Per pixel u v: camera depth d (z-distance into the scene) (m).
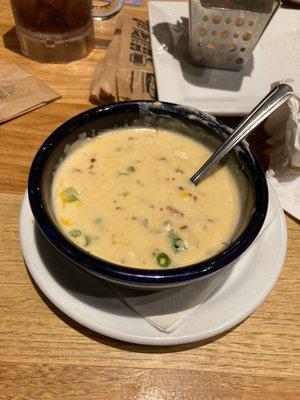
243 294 0.19
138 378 0.18
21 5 0.29
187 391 0.18
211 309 0.19
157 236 0.20
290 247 0.23
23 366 0.18
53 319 0.20
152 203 0.21
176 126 0.23
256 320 0.20
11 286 0.20
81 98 0.29
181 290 0.19
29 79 0.30
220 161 0.22
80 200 0.21
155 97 0.29
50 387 0.18
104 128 0.23
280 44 0.33
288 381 0.18
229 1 0.27
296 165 0.24
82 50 0.32
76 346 0.19
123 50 0.31
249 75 0.31
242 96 0.29
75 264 0.18
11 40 0.33
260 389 0.18
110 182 0.22
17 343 0.19
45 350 0.19
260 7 0.27
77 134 0.22
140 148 0.23
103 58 0.32
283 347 0.19
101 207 0.21
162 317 0.18
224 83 0.30
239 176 0.21
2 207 0.23
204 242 0.20
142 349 0.19
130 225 0.20
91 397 0.18
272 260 0.20
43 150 0.20
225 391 0.18
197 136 0.23
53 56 0.31
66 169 0.22
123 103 0.23
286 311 0.21
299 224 0.24
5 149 0.26
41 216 0.17
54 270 0.19
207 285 0.19
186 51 0.31
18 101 0.28
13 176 0.25
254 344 0.19
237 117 0.28
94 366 0.18
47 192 0.19
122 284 0.17
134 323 0.18
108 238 0.20
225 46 0.29
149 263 0.19
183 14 0.34
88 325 0.18
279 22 0.34
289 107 0.24
